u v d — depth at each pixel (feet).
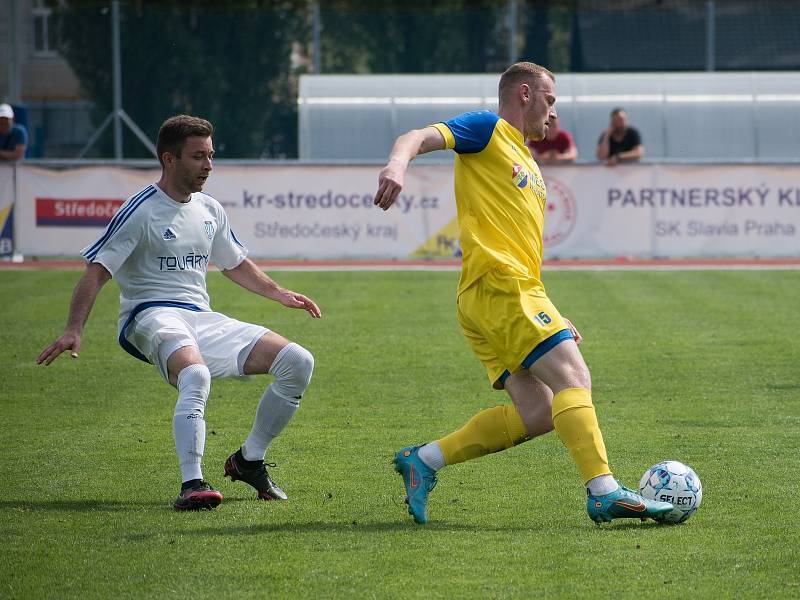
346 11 280.51
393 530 47.93
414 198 160.15
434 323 109.70
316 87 225.56
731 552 44.37
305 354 52.75
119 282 55.06
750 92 220.64
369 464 59.88
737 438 64.64
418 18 278.67
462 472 58.08
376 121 221.25
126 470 58.59
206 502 50.80
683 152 217.36
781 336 100.73
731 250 160.04
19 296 128.88
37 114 284.20
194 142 53.36
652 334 102.17
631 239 160.35
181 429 51.11
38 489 54.90
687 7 272.92
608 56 267.39
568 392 47.44
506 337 47.93
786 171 158.81
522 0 286.87
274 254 159.84
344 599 39.32
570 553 44.37
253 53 281.13
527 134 50.88
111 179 159.84
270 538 46.75
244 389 80.79
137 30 279.28
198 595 39.81
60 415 71.97
